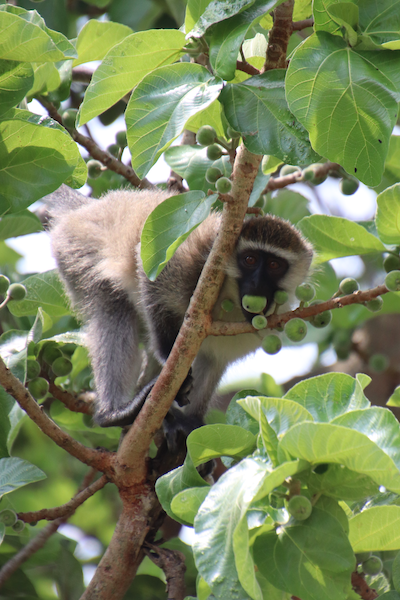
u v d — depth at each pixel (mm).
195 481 5164
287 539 4180
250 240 8523
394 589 4988
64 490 11320
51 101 8422
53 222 10508
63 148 6035
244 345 9219
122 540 6391
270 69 5453
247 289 8320
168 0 9938
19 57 5605
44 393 7012
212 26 5207
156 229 5414
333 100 4715
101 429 9172
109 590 6312
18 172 6031
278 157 5129
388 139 4688
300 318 5762
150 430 6199
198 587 4418
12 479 5715
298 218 10961
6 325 9547
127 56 5500
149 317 8758
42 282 9320
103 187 10734
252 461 4219
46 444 11508
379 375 11953
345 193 8594
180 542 7637
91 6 11383
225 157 7883
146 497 6484
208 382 9539
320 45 4812
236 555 3688
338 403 4770
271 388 9312
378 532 4574
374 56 4809
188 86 5086
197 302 5816
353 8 4793
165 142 4945
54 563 8039
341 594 4039
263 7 5039
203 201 5367
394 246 6074
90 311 9398
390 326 12094
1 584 7410
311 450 4039
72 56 6297
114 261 9266
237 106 5262
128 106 5059
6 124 5820
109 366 8883
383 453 3869
